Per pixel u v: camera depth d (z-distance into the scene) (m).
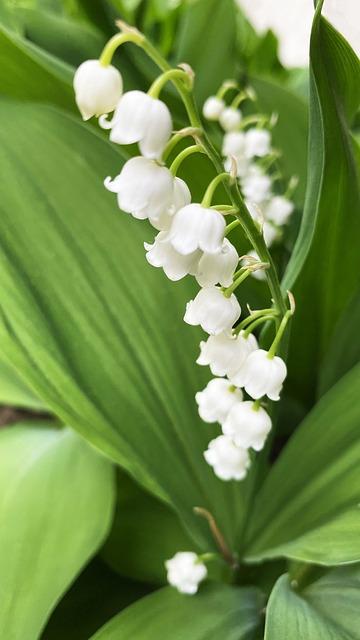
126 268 0.26
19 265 0.25
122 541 0.28
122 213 0.26
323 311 0.28
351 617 0.24
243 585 0.26
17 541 0.25
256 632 0.25
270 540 0.25
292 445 0.25
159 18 0.39
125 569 0.28
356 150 0.25
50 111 0.27
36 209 0.25
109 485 0.27
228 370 0.22
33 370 0.24
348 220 0.26
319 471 0.25
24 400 0.29
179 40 0.35
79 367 0.24
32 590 0.25
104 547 0.28
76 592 0.28
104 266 0.26
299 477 0.25
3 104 0.26
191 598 0.25
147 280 0.26
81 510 0.26
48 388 0.24
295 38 0.47
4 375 0.29
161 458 0.25
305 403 0.31
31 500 0.26
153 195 0.20
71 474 0.27
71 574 0.25
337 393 0.25
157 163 0.20
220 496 0.26
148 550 0.28
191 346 0.26
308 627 0.23
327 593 0.25
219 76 0.34
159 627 0.25
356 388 0.25
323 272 0.27
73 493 0.27
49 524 0.26
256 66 0.41
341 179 0.25
